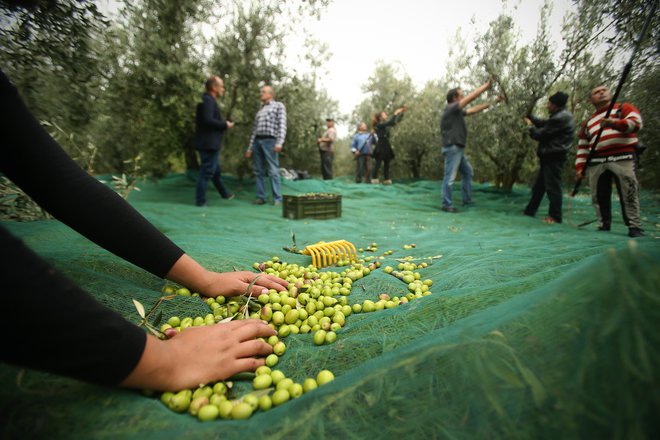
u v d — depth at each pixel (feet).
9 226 11.10
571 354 3.04
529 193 32.27
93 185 5.33
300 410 3.47
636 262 3.20
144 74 25.79
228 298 6.73
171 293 6.91
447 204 26.45
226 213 21.84
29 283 2.62
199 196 25.48
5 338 2.59
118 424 3.27
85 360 2.95
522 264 9.04
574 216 23.58
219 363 4.24
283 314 6.45
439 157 47.42
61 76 13.26
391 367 3.75
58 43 12.05
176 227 16.25
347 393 3.56
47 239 10.19
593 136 17.71
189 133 32.27
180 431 3.28
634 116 15.48
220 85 24.75
